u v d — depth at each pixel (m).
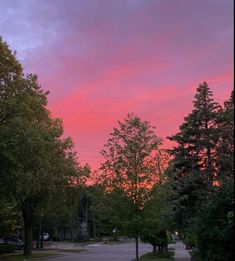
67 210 49.28
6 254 48.78
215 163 35.19
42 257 43.62
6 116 32.78
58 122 42.19
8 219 50.91
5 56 33.38
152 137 27.73
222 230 13.32
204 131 36.16
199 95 36.75
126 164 27.16
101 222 28.56
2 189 31.83
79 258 42.06
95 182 27.77
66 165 43.69
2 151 29.48
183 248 59.41
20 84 33.91
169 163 27.88
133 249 63.22
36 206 46.59
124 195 27.03
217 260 13.59
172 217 29.70
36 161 31.80
